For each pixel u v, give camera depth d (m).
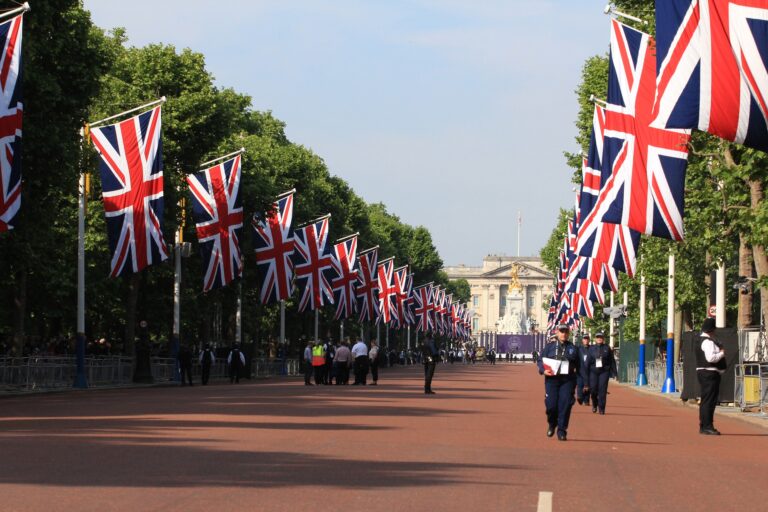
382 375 122.00
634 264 59.22
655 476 24.80
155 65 92.38
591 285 80.00
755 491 22.47
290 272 92.75
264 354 154.12
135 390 69.25
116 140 64.25
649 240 68.00
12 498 18.89
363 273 126.69
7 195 47.16
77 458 25.22
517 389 78.12
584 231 59.53
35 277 86.00
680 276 76.88
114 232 64.12
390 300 148.00
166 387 77.31
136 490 20.23
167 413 42.22
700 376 38.75
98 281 89.44
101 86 70.88
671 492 21.98
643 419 47.41
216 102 92.62
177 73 92.75
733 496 21.61
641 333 93.31
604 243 59.31
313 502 19.17
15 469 23.02
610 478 24.11
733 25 34.03
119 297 96.75
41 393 62.72
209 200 78.50
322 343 84.50
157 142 64.94
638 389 85.06
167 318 103.62
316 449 28.55
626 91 46.94
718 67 34.09
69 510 17.66
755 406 51.28
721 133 34.16
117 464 24.19
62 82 67.12
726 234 49.91
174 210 89.88
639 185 46.38
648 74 46.72
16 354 72.25
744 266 57.94
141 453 26.55
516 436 35.19
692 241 52.03
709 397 38.59
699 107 34.22
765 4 33.97
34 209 67.19
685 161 46.00
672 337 76.44
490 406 52.97
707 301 77.94
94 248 87.75
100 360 75.44
